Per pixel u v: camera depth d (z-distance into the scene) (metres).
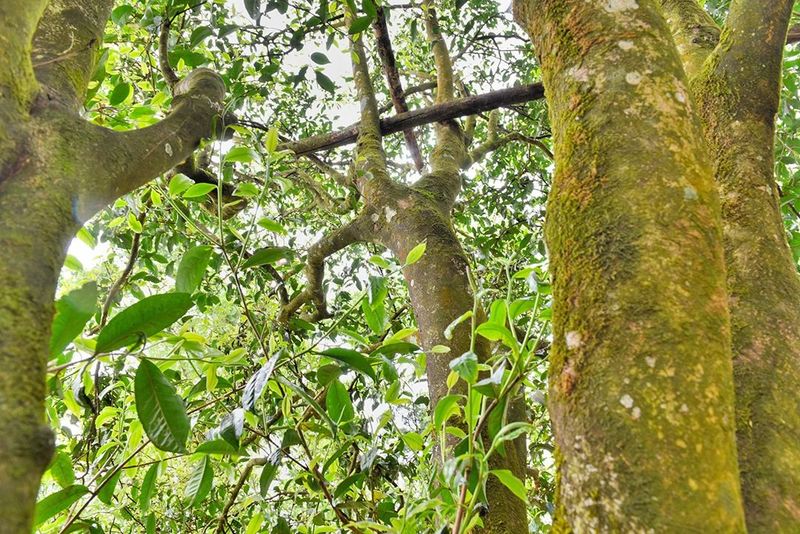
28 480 0.47
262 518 1.54
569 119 0.91
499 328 1.07
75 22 1.11
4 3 0.76
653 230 0.74
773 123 1.42
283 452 1.42
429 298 1.88
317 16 2.66
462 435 1.20
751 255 1.16
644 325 0.68
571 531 0.63
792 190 2.41
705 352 0.66
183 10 2.31
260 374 1.15
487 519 1.30
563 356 0.73
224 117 1.35
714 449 0.60
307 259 2.80
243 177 3.20
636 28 0.95
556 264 0.82
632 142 0.82
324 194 3.82
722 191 1.30
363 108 3.00
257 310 2.84
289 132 4.04
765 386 0.96
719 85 1.47
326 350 1.27
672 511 0.57
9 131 0.74
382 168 2.56
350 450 2.23
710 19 2.07
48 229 0.68
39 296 0.60
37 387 0.54
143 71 2.77
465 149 3.41
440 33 4.03
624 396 0.64
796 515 0.80
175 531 2.57
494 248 3.90
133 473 1.52
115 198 0.89
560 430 0.71
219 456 1.53
